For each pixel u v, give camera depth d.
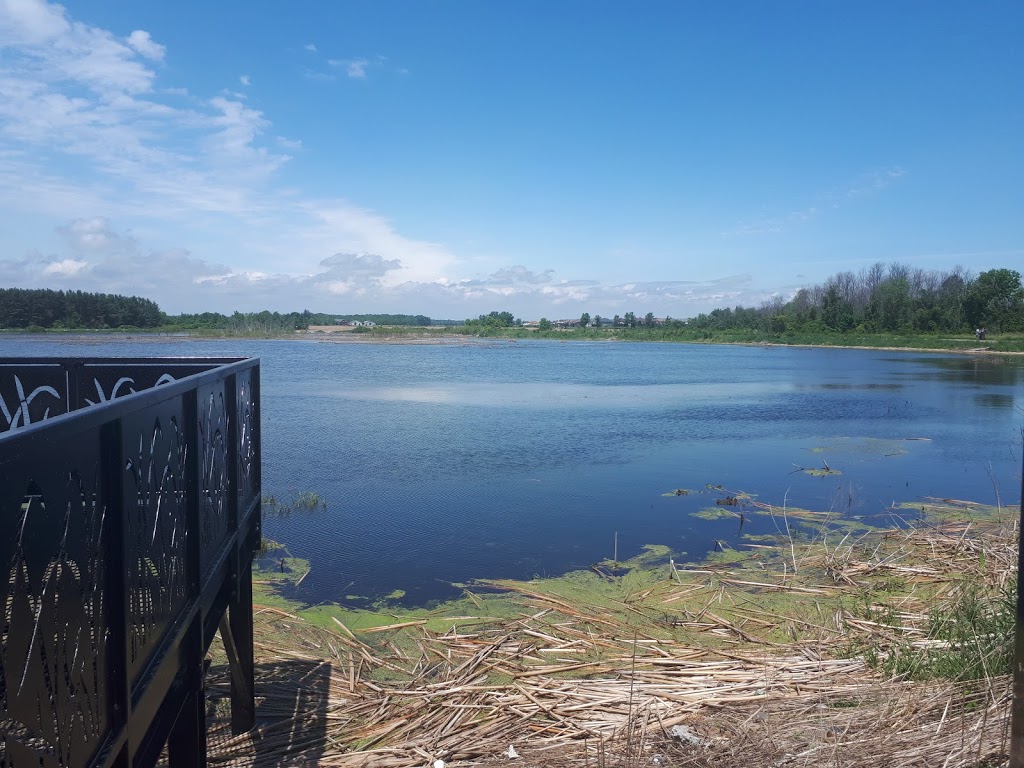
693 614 6.19
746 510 9.95
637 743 3.88
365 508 9.84
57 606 1.71
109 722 2.06
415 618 6.14
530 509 9.87
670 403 23.14
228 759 3.99
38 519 1.61
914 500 10.70
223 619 3.93
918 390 28.20
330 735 4.24
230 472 3.81
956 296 77.44
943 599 6.28
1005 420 19.56
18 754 1.51
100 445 1.98
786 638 5.66
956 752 3.40
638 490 11.07
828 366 43.44
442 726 4.29
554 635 5.75
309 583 7.02
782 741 3.72
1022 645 2.49
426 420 18.53
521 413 20.12
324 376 32.91
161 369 3.94
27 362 3.75
